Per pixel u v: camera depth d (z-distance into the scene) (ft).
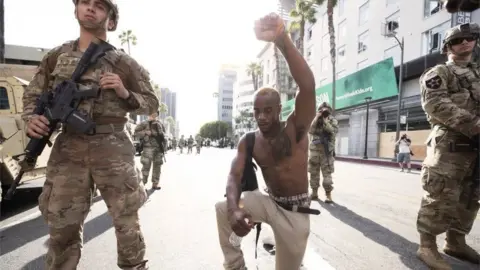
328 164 19.72
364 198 21.40
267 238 11.34
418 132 68.95
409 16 75.82
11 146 16.19
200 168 45.16
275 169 6.54
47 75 7.27
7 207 18.53
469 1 5.19
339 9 108.47
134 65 7.34
